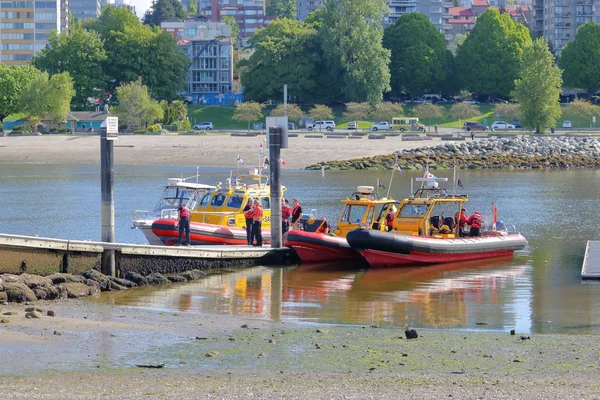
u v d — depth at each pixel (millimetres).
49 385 28922
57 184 131750
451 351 35125
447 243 61812
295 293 51438
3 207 100062
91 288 48969
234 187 69188
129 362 32688
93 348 34656
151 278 53531
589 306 47469
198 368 31922
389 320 43531
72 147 197375
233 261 60281
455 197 65000
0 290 44219
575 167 181125
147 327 39188
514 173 164250
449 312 45812
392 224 64375
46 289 46344
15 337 35688
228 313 44969
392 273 58688
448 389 28797
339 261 63219
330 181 138500
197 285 53625
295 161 176875
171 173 153500
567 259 64812
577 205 104375
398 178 146500
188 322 40906
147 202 105688
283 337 37531
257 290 52250
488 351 35156
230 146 194375
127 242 73438
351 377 30562
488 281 55875
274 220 62656
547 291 52281
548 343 36812
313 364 32719
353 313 45406
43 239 50469
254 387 28938
